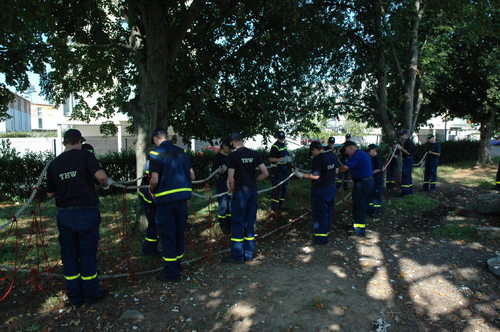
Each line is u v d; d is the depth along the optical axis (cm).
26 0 528
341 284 442
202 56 811
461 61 1523
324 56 957
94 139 2109
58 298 403
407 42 1102
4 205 974
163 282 447
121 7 650
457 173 1543
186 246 603
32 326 346
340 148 1116
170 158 441
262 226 732
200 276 468
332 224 748
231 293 416
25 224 741
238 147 521
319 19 838
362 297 409
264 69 854
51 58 727
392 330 344
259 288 430
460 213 793
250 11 791
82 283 386
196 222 760
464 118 1825
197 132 879
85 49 777
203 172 1253
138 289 427
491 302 397
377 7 995
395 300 403
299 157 1449
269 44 816
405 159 1014
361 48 1057
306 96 973
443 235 643
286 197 1003
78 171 373
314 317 363
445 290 427
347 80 1091
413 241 616
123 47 677
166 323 351
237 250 516
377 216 812
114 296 409
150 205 532
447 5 991
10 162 1005
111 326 346
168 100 769
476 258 523
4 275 478
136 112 629
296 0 710
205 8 788
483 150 1775
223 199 682
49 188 377
